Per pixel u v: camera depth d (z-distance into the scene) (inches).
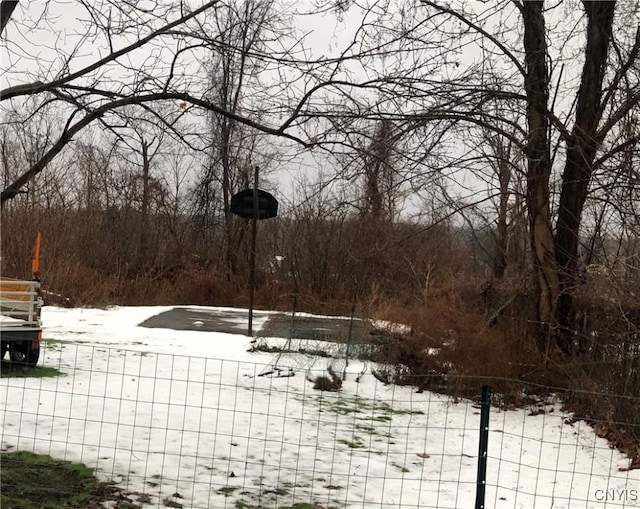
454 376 381.4
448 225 578.2
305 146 199.5
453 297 486.3
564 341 397.1
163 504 200.1
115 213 1151.0
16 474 214.2
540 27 368.8
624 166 368.2
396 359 420.2
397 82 203.5
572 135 390.9
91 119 178.5
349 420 327.0
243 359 473.4
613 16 392.2
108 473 223.0
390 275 839.1
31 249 872.3
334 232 973.2
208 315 841.5
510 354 388.2
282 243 1098.1
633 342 312.7
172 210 1284.4
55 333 563.8
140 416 298.4
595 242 417.7
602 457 285.9
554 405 371.9
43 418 280.8
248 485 223.0
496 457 279.4
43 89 175.3
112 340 540.1
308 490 223.0
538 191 406.6
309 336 503.8
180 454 247.9
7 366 378.0
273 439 281.0
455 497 225.6
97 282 911.7
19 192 174.1
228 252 1189.7
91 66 179.0
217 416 298.2
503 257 518.6
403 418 340.2
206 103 188.1
